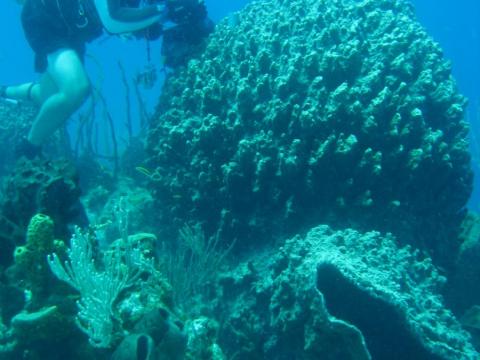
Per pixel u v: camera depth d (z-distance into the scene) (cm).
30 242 262
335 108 404
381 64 455
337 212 404
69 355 261
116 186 732
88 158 780
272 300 350
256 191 418
